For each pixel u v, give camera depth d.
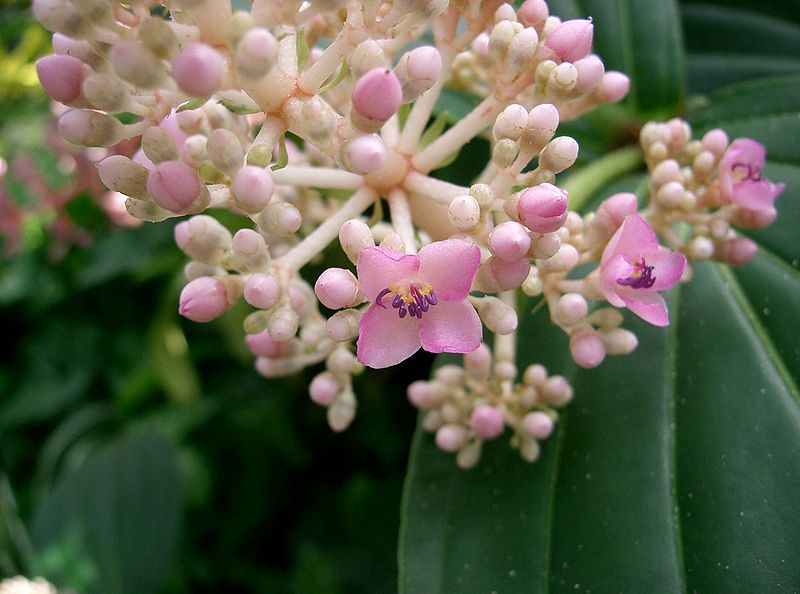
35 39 0.40
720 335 0.15
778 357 0.15
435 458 0.15
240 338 0.27
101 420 0.35
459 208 0.11
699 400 0.14
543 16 0.12
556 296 0.13
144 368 0.33
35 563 0.28
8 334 0.39
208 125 0.12
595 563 0.14
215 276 0.12
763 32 0.23
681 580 0.13
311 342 0.14
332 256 0.14
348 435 0.30
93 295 0.36
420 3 0.11
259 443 0.32
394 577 0.29
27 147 0.37
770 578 0.13
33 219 0.34
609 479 0.14
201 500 0.31
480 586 0.14
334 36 0.13
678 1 0.23
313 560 0.30
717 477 0.14
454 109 0.17
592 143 0.18
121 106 0.10
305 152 0.15
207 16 0.10
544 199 0.10
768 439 0.14
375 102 0.10
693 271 0.16
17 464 0.37
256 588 0.31
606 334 0.13
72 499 0.29
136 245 0.32
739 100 0.17
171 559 0.28
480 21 0.12
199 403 0.32
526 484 0.15
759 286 0.15
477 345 0.10
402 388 0.28
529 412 0.15
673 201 0.14
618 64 0.18
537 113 0.11
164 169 0.10
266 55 0.09
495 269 0.11
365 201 0.12
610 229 0.12
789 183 0.16
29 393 0.36
